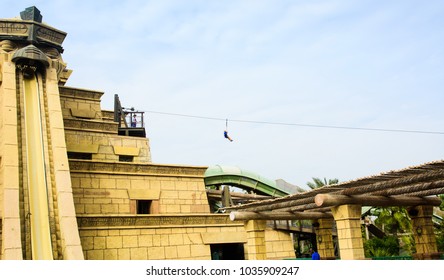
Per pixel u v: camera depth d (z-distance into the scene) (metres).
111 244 24.19
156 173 29.08
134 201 27.61
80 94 31.89
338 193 17.69
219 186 37.59
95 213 26.03
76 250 20.20
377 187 16.22
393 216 37.53
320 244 24.31
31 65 25.78
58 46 28.67
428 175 14.32
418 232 20.94
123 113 35.47
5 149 21.78
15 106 23.72
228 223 28.66
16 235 19.44
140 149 32.00
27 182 21.59
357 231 17.48
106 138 30.89
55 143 23.53
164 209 28.61
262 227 22.44
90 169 26.72
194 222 27.48
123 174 27.84
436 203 21.03
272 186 38.91
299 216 23.41
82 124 30.16
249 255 22.28
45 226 20.66
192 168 30.55
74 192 25.73
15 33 26.73
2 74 25.08
